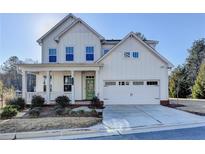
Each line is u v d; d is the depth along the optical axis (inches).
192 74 1829.5
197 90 1259.8
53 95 762.2
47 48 858.1
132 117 502.9
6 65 2375.7
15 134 343.3
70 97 764.6
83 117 480.4
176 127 407.5
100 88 775.7
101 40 852.0
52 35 864.9
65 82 837.2
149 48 780.0
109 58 781.9
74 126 396.5
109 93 778.8
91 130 372.5
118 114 549.3
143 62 785.6
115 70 780.6
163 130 381.7
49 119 448.5
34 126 388.8
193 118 492.4
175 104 820.0
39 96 711.7
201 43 1914.4
